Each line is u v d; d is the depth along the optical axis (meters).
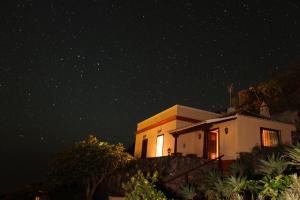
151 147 23.73
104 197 16.38
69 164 16.59
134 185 9.28
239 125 15.73
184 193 10.52
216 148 18.62
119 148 18.05
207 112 22.81
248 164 12.83
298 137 17.11
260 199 5.76
